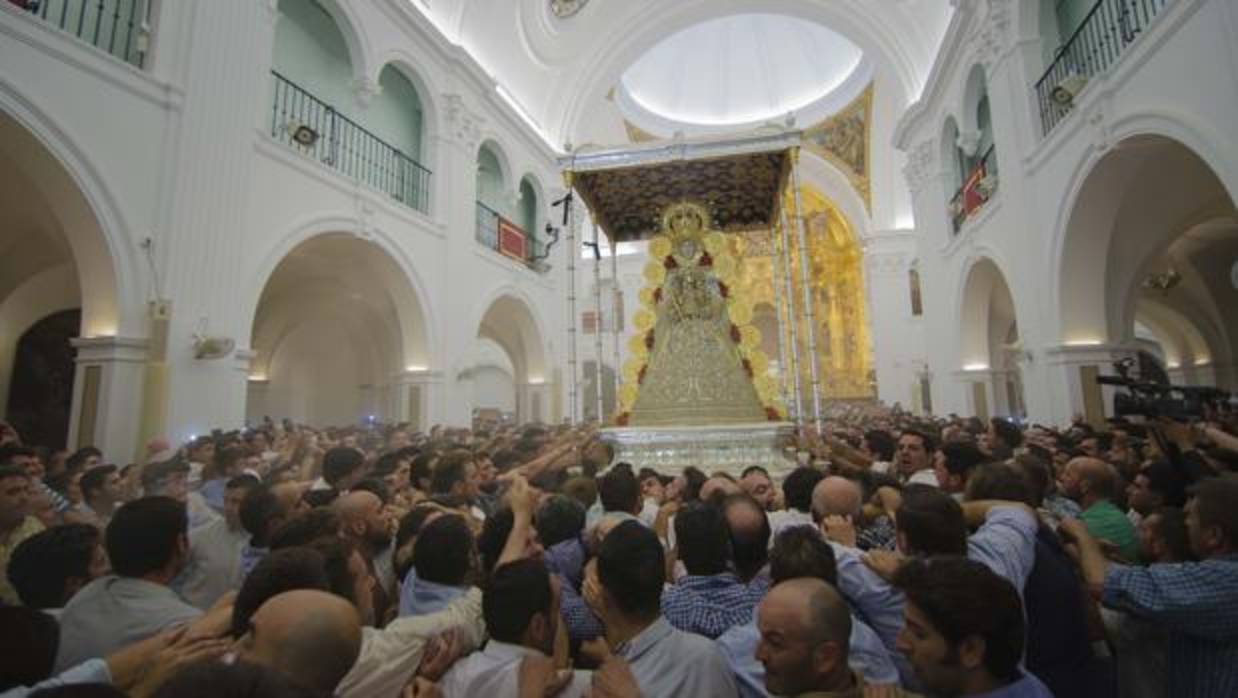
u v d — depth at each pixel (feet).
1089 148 22.67
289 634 4.07
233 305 23.17
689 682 5.12
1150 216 25.26
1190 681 6.19
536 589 5.69
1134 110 19.75
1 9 17.04
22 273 28.19
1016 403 46.96
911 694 4.63
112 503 13.23
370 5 32.09
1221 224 33.91
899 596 6.55
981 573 4.66
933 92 41.63
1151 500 10.27
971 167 39.83
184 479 13.39
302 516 7.64
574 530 8.91
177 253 21.36
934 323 44.70
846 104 68.49
